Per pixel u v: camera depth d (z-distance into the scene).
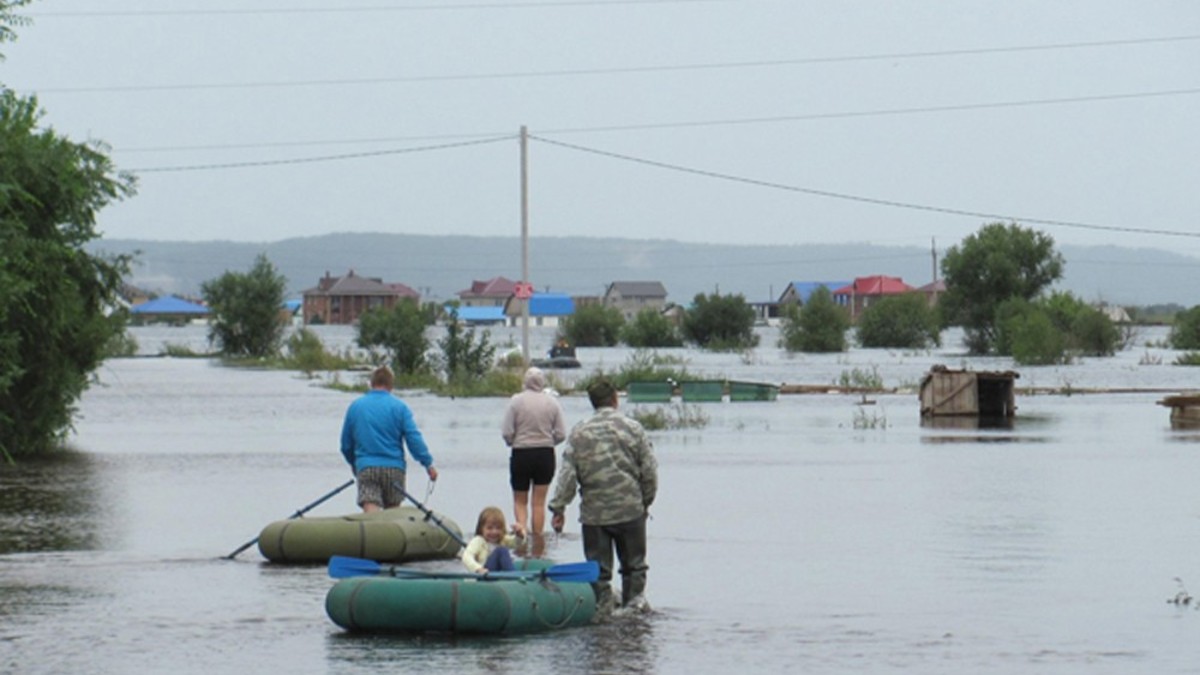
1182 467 46.62
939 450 53.75
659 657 19.23
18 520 34.16
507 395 92.50
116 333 55.25
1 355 47.03
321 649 19.62
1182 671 18.34
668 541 30.28
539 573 21.20
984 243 188.00
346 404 86.25
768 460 49.53
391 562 27.33
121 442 58.69
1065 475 44.09
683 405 76.50
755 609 22.72
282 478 43.88
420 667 18.56
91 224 51.47
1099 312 178.50
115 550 29.22
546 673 18.23
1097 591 24.30
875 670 18.47
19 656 19.28
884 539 30.50
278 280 186.00
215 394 97.19
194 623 21.50
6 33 44.84
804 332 197.00
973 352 189.75
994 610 22.62
